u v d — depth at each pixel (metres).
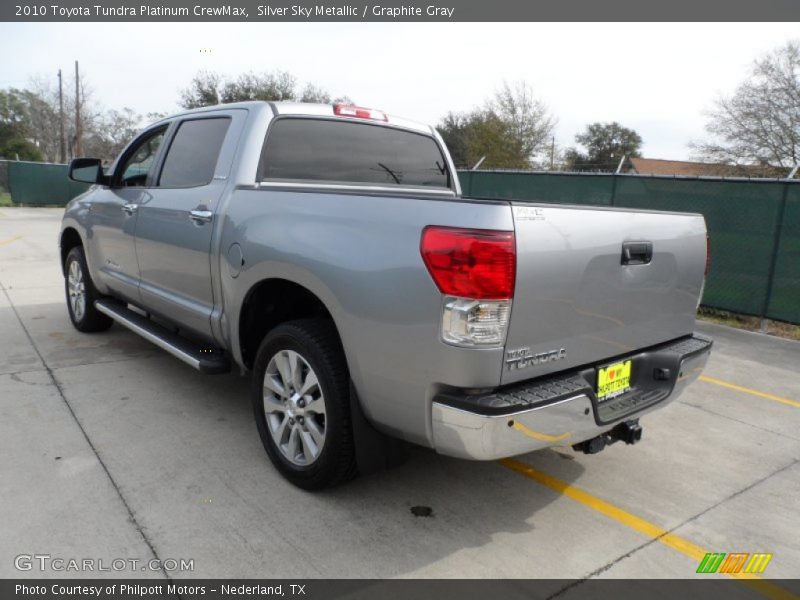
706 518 3.07
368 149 4.13
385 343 2.49
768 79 25.89
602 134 61.31
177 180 4.05
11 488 2.98
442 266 2.29
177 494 3.00
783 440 4.07
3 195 28.11
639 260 2.84
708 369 5.68
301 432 3.03
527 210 2.33
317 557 2.58
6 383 4.39
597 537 2.86
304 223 2.88
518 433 2.35
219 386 4.48
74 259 5.64
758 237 7.50
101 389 4.34
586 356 2.69
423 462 3.50
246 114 3.64
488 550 2.70
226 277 3.38
